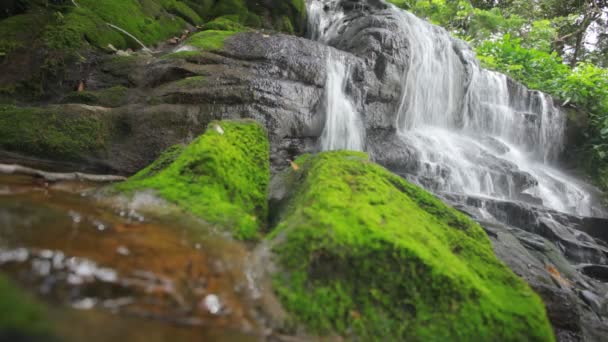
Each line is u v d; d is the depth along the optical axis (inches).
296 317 66.5
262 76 206.1
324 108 235.9
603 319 140.1
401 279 78.7
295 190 119.7
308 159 139.2
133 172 161.8
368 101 290.0
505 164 316.8
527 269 148.5
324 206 89.5
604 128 416.5
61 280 52.0
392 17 337.1
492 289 90.0
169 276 61.2
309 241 77.7
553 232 219.6
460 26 592.4
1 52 196.9
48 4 239.9
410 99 335.0
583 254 207.9
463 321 77.0
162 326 50.8
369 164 123.0
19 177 109.5
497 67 475.2
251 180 117.4
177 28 301.0
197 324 53.9
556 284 145.9
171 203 92.9
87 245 63.8
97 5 247.1
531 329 80.7
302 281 72.3
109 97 186.1
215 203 96.0
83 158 155.8
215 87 186.4
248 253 79.0
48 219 72.1
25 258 55.1
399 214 99.7
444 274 81.2
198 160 106.1
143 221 82.1
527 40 592.7
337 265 76.9
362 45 300.7
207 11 354.6
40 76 192.7
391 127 310.2
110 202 91.8
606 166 417.1
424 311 76.5
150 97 182.2
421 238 92.0
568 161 444.5
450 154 315.3
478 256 101.7
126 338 46.5
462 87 392.5
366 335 70.2
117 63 207.3
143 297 54.2
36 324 39.2
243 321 59.4
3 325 36.4
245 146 124.3
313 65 226.5
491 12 604.7
